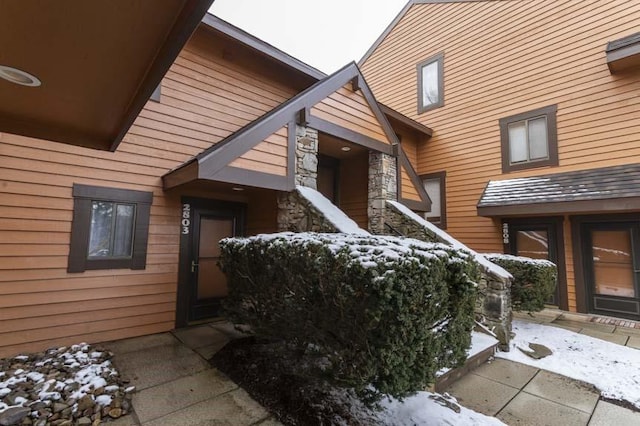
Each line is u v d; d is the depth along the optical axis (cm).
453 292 257
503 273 480
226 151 424
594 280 679
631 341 498
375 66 1220
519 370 386
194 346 435
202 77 565
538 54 790
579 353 443
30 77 221
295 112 508
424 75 1048
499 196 767
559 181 708
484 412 291
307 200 473
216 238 580
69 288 422
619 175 627
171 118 523
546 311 699
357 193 702
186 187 509
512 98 831
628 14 661
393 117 891
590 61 707
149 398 302
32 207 403
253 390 316
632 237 634
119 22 176
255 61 645
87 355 387
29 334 392
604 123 679
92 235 447
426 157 1014
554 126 752
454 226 925
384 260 224
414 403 288
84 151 443
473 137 905
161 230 506
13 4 158
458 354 266
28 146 404
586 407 301
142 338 466
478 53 909
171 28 183
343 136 575
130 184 478
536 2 801
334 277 245
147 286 488
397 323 212
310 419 265
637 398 318
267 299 339
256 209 599
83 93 246
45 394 286
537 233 762
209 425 263
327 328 263
